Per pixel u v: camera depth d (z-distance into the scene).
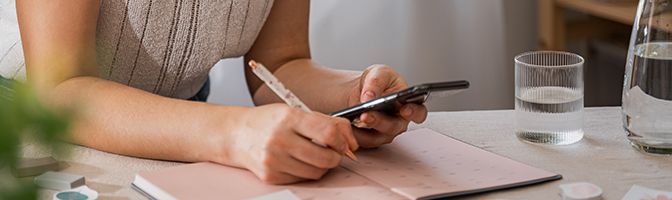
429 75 2.46
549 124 1.09
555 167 1.02
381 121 1.05
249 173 0.99
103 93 1.09
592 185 0.93
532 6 2.56
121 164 1.04
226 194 0.93
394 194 0.92
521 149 1.08
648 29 1.03
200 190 0.94
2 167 0.46
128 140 1.05
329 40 2.38
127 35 1.26
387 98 1.00
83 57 1.15
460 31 2.45
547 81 1.09
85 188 0.94
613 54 2.58
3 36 1.33
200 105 1.06
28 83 0.48
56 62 1.12
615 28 2.60
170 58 1.30
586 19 2.61
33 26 1.14
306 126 0.95
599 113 1.23
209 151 1.01
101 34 1.26
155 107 1.06
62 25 1.14
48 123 0.45
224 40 1.31
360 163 1.02
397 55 2.43
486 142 1.11
